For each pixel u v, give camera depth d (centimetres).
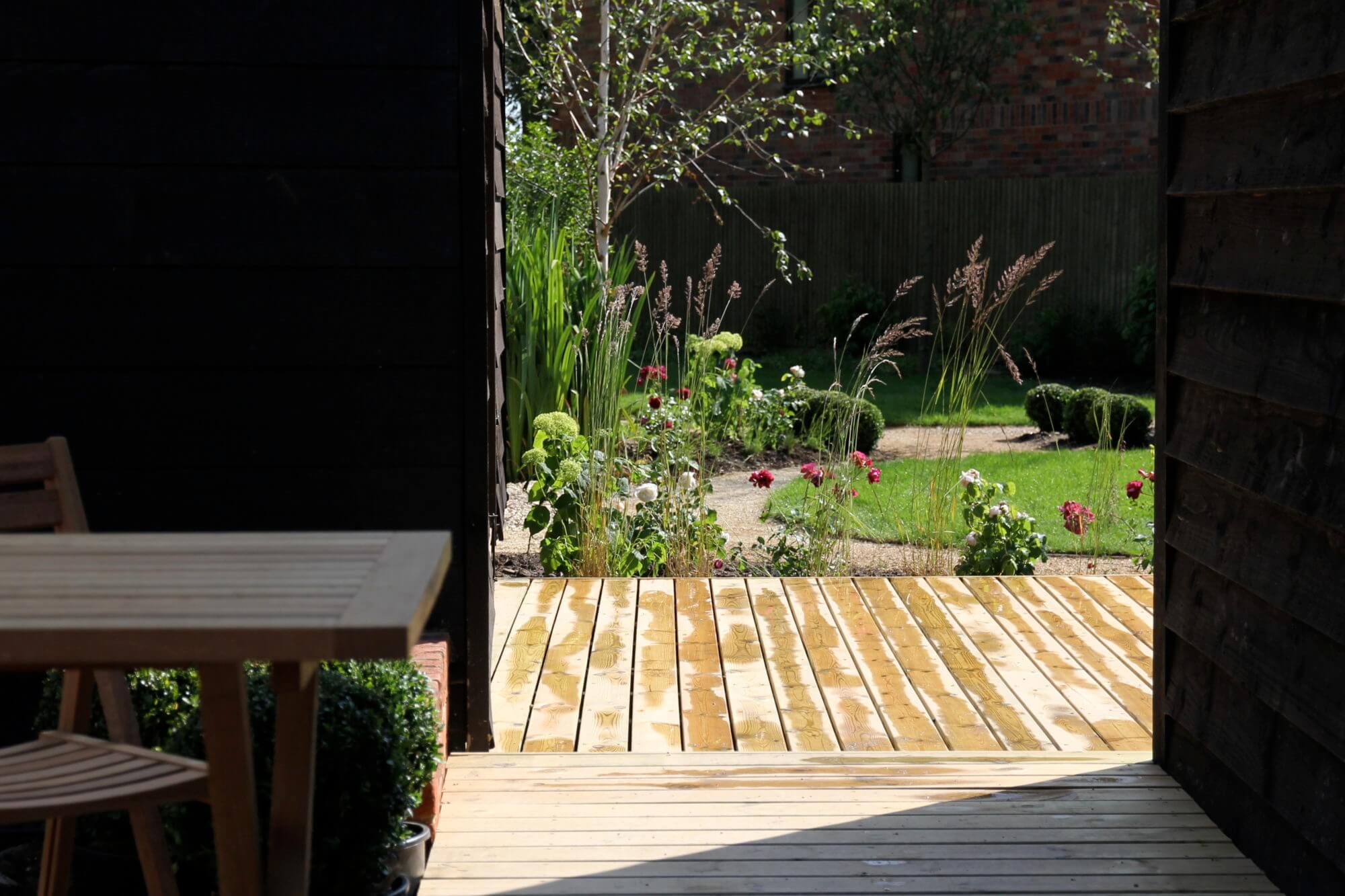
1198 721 267
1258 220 235
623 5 937
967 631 418
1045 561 536
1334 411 202
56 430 286
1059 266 1300
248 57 281
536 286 739
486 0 292
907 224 1346
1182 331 274
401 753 219
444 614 303
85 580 136
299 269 288
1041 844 247
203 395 289
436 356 292
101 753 173
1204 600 263
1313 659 213
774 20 1345
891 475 739
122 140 281
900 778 284
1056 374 1240
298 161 285
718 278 1394
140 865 229
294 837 146
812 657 388
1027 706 345
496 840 249
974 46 1278
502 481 369
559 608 445
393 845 221
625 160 934
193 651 119
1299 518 219
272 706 213
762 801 270
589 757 300
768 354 1357
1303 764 218
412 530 290
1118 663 383
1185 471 276
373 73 284
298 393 291
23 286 282
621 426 662
